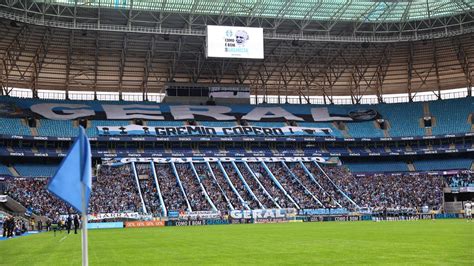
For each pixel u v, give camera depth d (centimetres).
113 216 6184
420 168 8475
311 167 8212
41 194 6725
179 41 7362
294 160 8300
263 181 7594
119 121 8238
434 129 8731
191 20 6888
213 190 7144
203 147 8388
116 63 8019
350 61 8544
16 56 7475
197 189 7119
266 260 1928
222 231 4369
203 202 6831
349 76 9000
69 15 6694
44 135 7631
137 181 7138
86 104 8500
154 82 8681
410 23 7619
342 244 2592
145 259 2094
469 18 7444
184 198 6856
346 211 6825
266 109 9081
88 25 6631
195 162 7856
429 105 9219
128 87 8694
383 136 8769
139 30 6775
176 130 8206
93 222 6122
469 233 3309
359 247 2386
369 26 7638
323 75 8944
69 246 2962
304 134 8594
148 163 7712
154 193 6950
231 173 7731
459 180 7688
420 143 8825
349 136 8731
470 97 9044
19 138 7419
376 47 8125
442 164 8469
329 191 7562
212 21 7144
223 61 8088
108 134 7906
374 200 7481
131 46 7525
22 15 6384
